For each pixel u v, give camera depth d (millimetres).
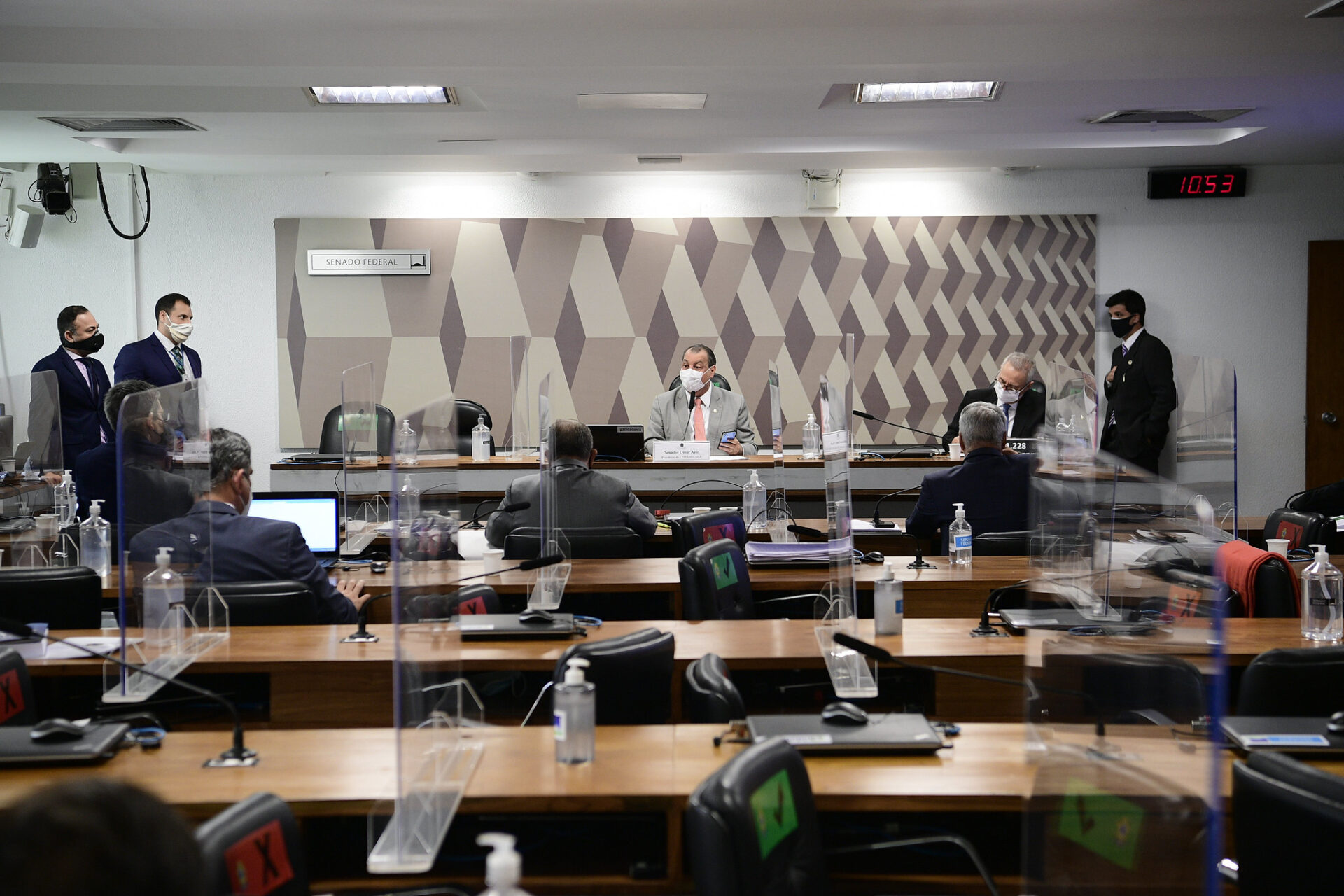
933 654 2438
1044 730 1736
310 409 7332
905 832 1908
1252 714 1999
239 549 2848
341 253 7289
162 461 2381
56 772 1743
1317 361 7332
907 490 5363
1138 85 5133
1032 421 6277
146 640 2289
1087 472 3012
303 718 2422
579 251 7395
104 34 4395
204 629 2605
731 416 6477
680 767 1744
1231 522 4551
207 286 7277
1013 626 2670
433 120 5559
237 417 7355
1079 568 2996
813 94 5078
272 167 6965
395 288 7344
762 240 7418
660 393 7473
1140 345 6766
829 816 1957
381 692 2422
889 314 7461
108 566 3521
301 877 1328
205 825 1225
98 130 5719
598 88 4832
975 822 1936
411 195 7340
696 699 2025
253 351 7340
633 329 7441
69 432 5887
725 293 7441
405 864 1421
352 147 6387
